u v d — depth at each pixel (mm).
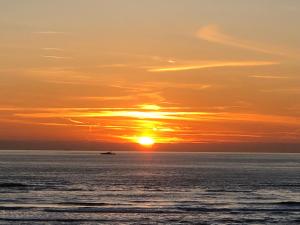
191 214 86625
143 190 131125
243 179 176625
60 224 75812
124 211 88250
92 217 81812
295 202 103000
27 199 106188
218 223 78812
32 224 75438
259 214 87562
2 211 86812
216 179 175750
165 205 98375
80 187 137500
